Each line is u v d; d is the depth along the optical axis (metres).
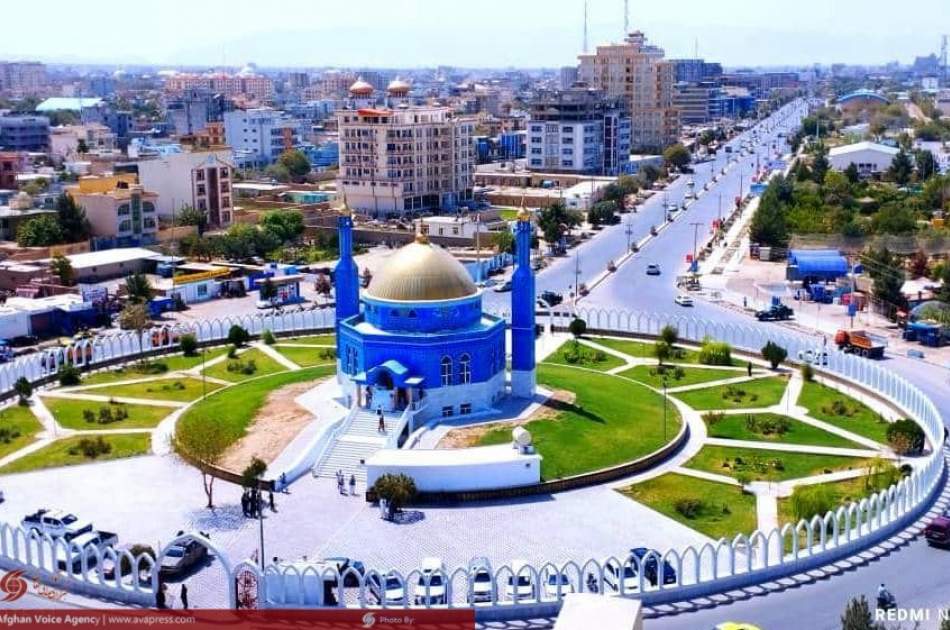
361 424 97.25
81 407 109.75
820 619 64.44
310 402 106.38
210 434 86.69
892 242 186.38
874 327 145.25
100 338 134.00
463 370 101.94
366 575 66.06
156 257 185.50
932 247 184.75
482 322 107.25
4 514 81.50
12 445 97.81
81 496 85.44
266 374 122.94
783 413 106.12
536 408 103.88
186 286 164.25
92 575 70.31
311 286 178.62
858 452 94.38
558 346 136.00
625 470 89.06
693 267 184.62
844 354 119.88
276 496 85.62
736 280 179.75
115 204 199.75
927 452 94.06
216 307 162.38
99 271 178.38
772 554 72.81
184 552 71.38
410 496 82.00
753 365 126.25
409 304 101.69
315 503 84.12
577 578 69.25
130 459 94.19
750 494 84.81
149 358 131.25
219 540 76.81
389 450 87.81
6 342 134.12
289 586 66.44
